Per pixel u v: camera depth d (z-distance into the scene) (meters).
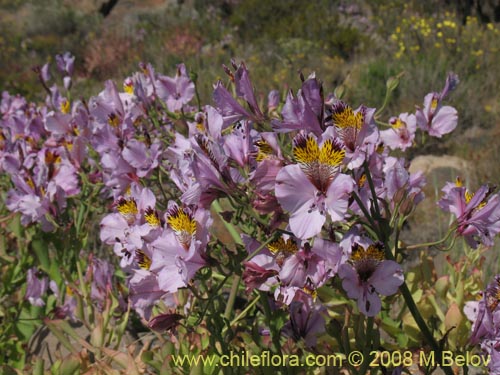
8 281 0.78
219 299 0.51
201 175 0.38
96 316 0.59
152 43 3.33
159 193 0.67
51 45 3.65
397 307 0.69
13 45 3.68
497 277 0.47
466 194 0.44
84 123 0.71
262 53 2.81
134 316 0.73
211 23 3.67
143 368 0.50
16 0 4.69
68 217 0.79
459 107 1.75
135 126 0.65
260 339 0.48
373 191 0.37
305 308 0.48
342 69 2.44
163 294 0.44
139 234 0.44
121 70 2.97
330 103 0.38
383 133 0.58
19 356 0.72
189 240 0.39
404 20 2.99
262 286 0.40
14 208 0.70
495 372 0.44
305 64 2.52
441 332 0.54
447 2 3.44
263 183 0.36
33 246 0.74
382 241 0.38
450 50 2.36
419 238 1.11
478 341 0.47
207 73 2.50
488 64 2.17
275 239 0.39
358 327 0.43
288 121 0.36
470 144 1.57
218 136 0.41
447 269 0.69
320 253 0.37
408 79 1.95
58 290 0.76
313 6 3.45
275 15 3.41
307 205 0.34
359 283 0.37
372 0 3.49
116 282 0.67
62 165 0.71
